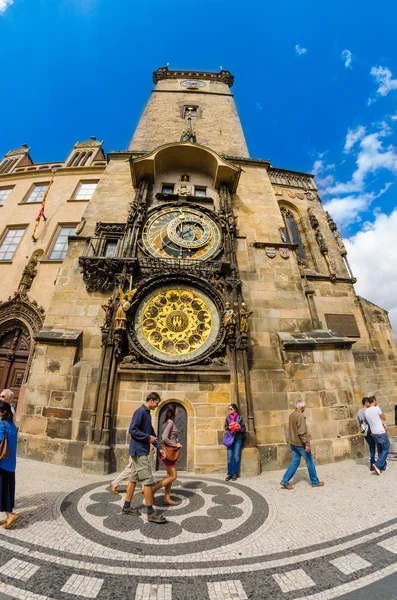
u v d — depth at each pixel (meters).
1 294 17.64
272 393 10.74
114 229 14.00
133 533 5.16
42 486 7.37
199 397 10.36
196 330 11.23
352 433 10.77
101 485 7.72
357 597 3.53
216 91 29.38
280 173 26.91
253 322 12.26
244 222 15.73
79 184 22.36
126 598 3.54
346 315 18.44
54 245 19.23
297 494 7.25
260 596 3.61
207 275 12.35
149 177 16.16
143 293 11.43
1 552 4.39
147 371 10.34
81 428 9.84
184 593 3.65
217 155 16.02
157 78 31.20
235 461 8.80
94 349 11.22
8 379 15.25
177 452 6.65
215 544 4.84
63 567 4.11
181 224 14.12
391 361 18.20
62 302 12.05
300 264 15.98
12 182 23.23
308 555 4.53
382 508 6.20
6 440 5.24
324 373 11.25
